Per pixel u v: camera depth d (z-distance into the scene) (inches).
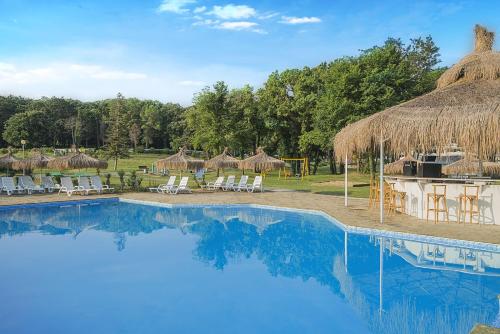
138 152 3029.0
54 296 267.4
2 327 217.6
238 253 404.8
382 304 259.1
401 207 564.4
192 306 251.3
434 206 501.7
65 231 514.6
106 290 280.5
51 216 622.8
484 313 243.8
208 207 711.7
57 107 3270.2
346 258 378.3
